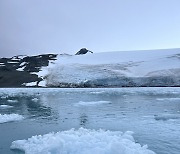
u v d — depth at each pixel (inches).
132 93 1432.1
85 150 297.1
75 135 354.3
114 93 1456.7
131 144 321.7
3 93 1569.9
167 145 356.8
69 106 845.8
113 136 349.4
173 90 1669.5
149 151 299.4
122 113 671.1
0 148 350.6
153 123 522.6
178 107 779.4
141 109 745.6
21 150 338.3
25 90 1908.2
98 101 951.0
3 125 518.3
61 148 302.2
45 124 528.4
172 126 488.4
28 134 438.0
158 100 1002.7
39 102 989.2
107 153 285.9
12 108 803.4
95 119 582.2
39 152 300.2
